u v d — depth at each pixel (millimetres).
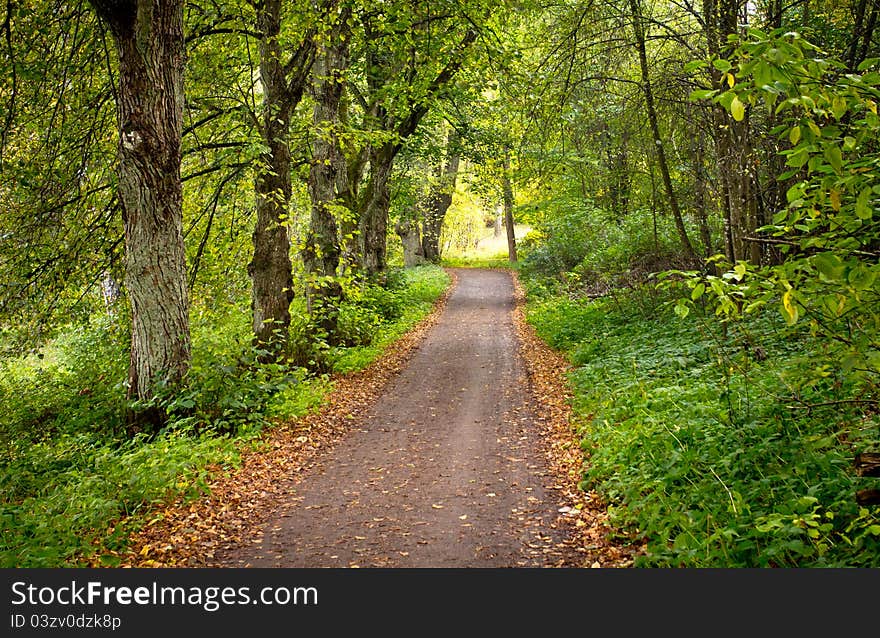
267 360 14500
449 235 60812
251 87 15422
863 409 5715
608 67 14672
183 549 6594
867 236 4535
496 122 25750
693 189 15875
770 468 5965
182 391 10445
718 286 4387
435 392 14172
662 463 6918
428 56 17812
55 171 12375
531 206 33000
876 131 4238
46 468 9766
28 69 11367
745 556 5094
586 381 12438
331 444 10516
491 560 6023
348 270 18797
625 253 22141
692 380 9977
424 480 8531
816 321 4824
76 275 13281
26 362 21375
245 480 8680
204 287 16859
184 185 16297
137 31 9969
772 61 3623
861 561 4473
